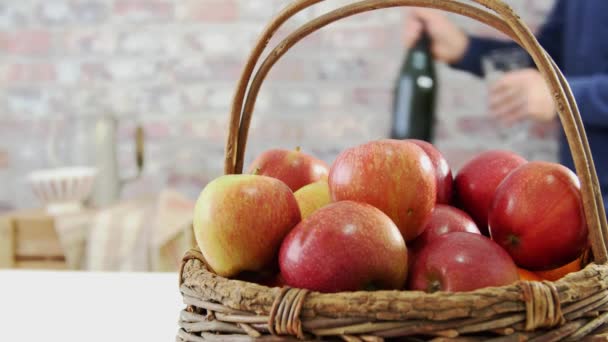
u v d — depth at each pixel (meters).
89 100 2.32
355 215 0.53
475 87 2.14
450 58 1.89
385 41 2.21
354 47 2.22
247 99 0.67
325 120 2.26
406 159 0.58
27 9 2.31
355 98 2.24
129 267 1.49
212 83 2.30
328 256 0.51
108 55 2.31
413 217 0.58
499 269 0.51
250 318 0.49
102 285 0.92
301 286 0.53
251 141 2.29
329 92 2.25
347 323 0.47
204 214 0.57
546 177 0.58
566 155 1.76
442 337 0.46
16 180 2.33
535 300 0.47
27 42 2.32
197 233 0.58
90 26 2.31
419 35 1.89
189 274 0.56
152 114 2.31
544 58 0.53
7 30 2.31
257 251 0.57
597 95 1.58
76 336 0.70
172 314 0.78
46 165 2.32
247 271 0.58
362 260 0.51
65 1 2.30
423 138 1.88
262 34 0.63
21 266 1.54
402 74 1.90
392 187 0.57
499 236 0.60
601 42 1.74
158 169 2.31
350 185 0.58
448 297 0.46
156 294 0.87
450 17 2.10
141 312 0.79
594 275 0.51
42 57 2.32
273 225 0.57
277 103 2.27
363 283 0.52
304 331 0.48
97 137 1.77
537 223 0.57
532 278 0.59
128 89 2.32
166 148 2.32
